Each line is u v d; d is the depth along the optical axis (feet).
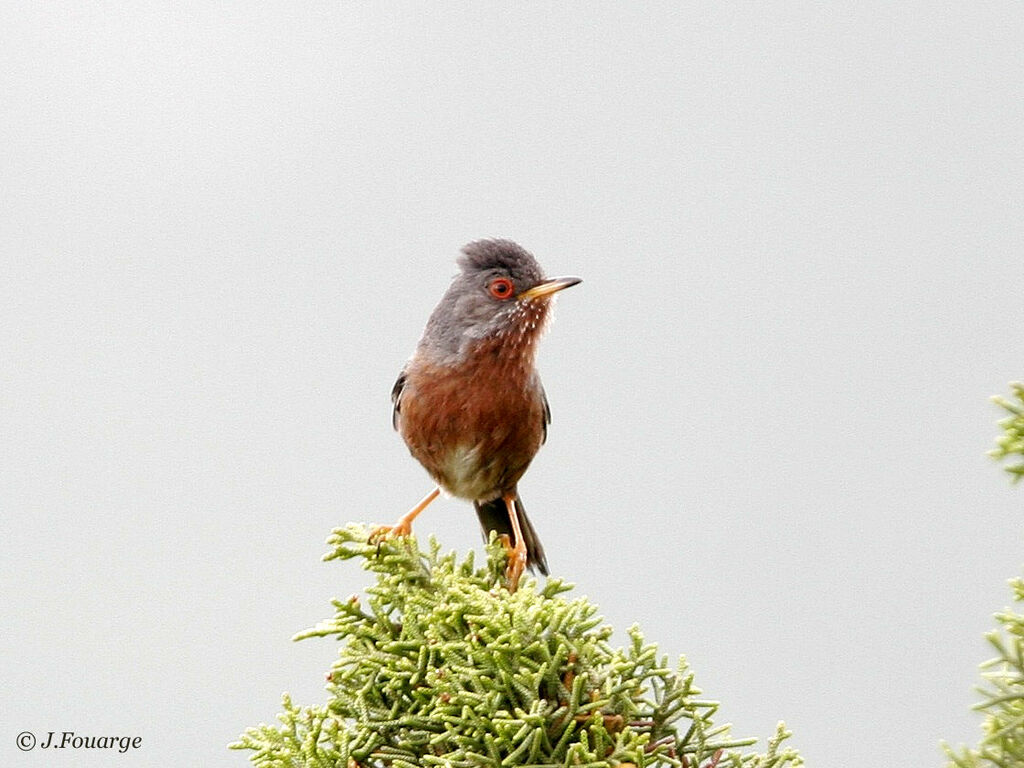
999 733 17.20
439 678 22.09
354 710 23.06
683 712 21.22
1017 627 17.65
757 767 20.94
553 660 21.09
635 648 21.39
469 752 20.90
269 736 22.82
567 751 20.44
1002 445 18.13
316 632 24.71
